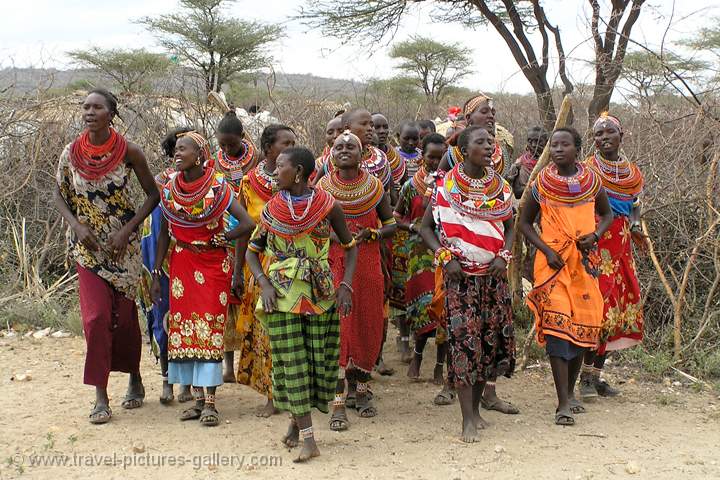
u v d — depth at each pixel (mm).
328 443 4961
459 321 4977
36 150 9062
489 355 5102
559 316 5277
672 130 7383
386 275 6148
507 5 15617
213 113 9680
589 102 8062
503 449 4836
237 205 5270
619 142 5906
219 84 23797
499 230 5020
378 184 5422
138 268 5441
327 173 5727
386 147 6922
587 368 5930
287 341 4602
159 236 5391
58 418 5324
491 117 6012
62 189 5305
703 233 7086
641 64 7238
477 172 5016
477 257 4961
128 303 5426
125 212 5312
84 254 5246
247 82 24156
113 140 5137
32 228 9125
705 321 6785
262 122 9898
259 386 5453
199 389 5434
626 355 6797
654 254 6914
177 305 5281
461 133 5000
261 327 5324
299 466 4559
